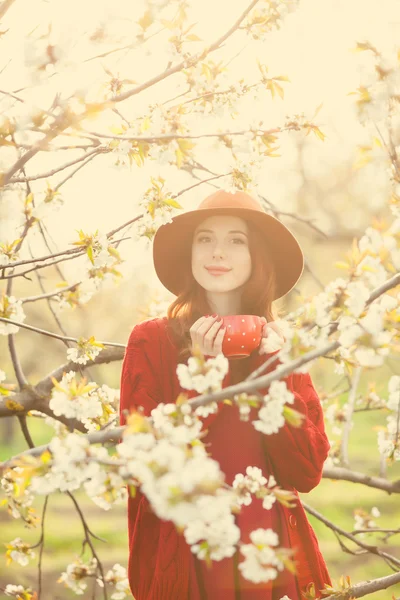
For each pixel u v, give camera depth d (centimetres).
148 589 227
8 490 291
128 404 233
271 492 169
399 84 185
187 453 122
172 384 237
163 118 199
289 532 227
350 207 1087
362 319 142
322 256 1151
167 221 219
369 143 203
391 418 232
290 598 224
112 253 221
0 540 1038
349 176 1110
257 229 257
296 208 1138
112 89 202
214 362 145
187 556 220
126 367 241
